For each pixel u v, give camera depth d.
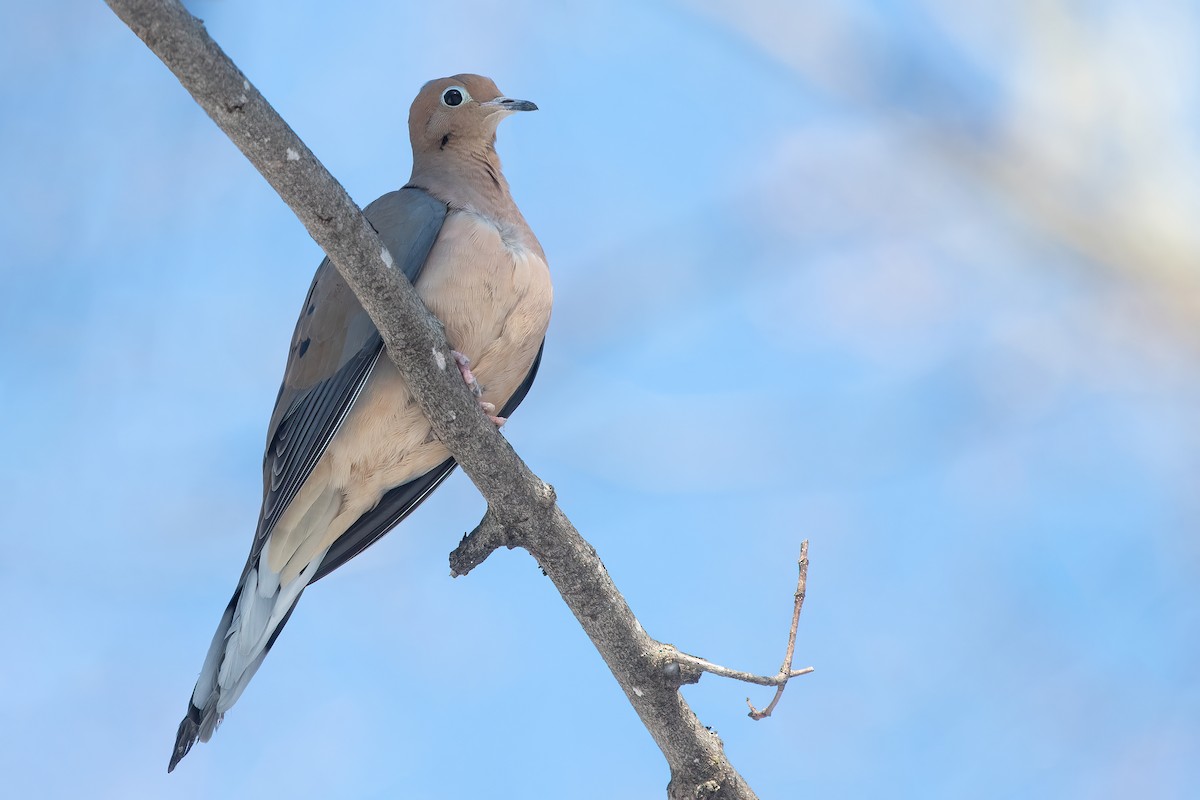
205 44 6.32
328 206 7.09
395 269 7.60
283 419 9.91
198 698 9.47
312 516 10.04
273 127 6.68
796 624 7.59
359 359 9.42
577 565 8.23
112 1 6.07
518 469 8.16
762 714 7.47
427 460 10.01
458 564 8.50
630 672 8.14
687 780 8.30
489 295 9.53
